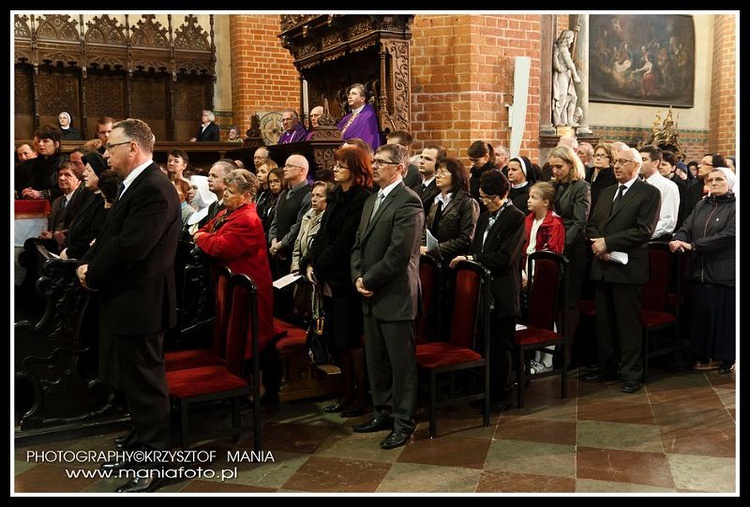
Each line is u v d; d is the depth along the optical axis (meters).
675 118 15.91
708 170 6.32
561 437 4.05
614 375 5.19
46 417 4.01
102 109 11.20
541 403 4.68
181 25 11.59
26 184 6.34
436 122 8.06
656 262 5.39
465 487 3.39
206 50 11.74
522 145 8.38
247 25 11.54
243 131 11.62
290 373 4.67
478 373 4.52
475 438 4.04
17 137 10.60
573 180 5.46
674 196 5.61
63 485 3.48
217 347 4.14
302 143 6.38
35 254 4.81
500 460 3.72
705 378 5.24
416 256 3.91
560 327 5.33
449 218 4.72
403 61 7.23
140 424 3.43
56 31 10.68
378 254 3.86
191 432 4.18
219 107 11.96
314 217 4.93
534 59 8.27
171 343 4.59
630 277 4.84
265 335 4.56
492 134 8.11
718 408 4.53
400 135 5.46
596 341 5.41
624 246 4.77
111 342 3.49
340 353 4.46
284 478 3.53
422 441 4.00
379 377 4.11
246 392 3.69
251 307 3.71
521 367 4.57
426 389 4.82
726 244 5.15
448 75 7.96
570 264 5.37
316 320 4.38
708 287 5.29
